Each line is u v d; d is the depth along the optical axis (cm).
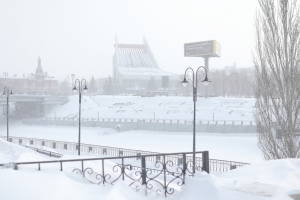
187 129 7231
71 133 7875
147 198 729
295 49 1670
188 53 10850
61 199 652
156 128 7644
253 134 6359
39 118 10762
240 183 705
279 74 1714
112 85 17588
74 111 11838
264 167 938
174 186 1211
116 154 3981
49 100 12425
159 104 11294
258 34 1808
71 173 798
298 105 1655
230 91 13950
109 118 9644
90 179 856
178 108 10200
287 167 913
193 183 707
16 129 9019
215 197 634
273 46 1734
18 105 12694
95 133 7825
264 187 670
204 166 816
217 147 5097
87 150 4431
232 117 8481
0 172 712
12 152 2175
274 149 1728
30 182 690
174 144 5550
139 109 10519
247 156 4253
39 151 2680
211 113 8994
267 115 1761
